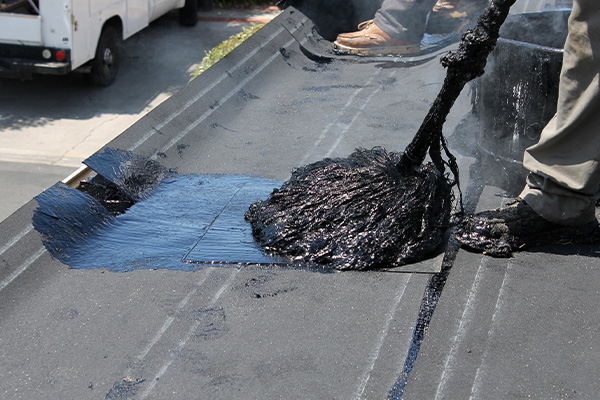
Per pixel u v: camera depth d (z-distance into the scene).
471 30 2.15
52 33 8.52
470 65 2.15
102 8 9.37
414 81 4.32
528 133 2.68
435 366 1.81
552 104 2.56
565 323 1.98
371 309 2.08
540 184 2.35
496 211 2.44
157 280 2.24
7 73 8.72
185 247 2.44
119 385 1.79
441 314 2.02
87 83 10.35
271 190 2.91
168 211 2.72
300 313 2.07
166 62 11.80
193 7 13.43
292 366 1.84
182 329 2.01
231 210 2.72
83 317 2.06
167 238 2.50
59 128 9.27
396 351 1.89
